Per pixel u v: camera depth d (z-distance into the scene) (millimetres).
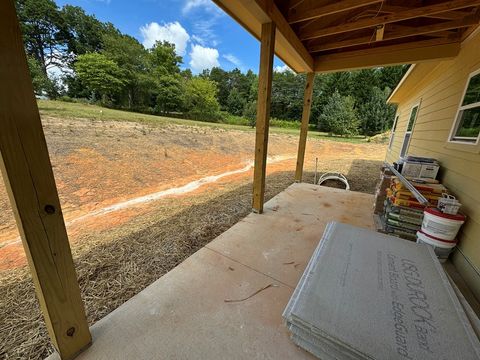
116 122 8961
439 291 1021
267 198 4027
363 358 758
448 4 1979
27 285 1775
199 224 2789
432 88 3918
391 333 813
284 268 1583
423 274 1136
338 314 901
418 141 4551
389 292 1011
